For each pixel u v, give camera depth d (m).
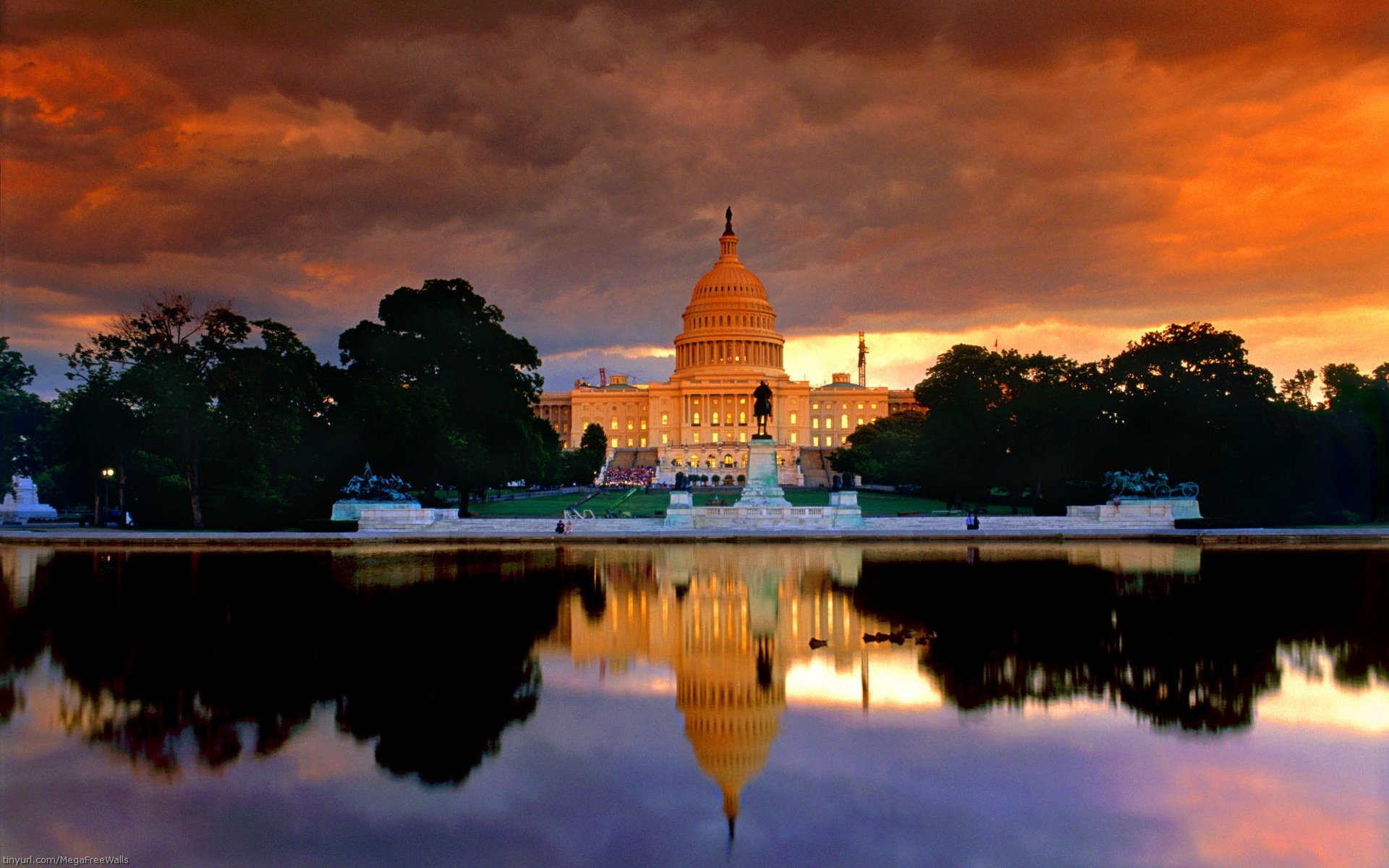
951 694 20.88
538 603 32.50
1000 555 48.91
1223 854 13.36
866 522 70.00
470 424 85.62
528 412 91.56
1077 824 14.26
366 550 51.97
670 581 38.12
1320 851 13.41
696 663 23.72
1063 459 91.38
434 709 19.73
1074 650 24.86
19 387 87.62
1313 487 78.38
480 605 32.03
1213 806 14.93
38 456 93.81
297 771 16.30
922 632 27.41
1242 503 79.94
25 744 17.39
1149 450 85.12
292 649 24.80
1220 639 26.11
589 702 20.33
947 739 17.94
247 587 35.72
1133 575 39.59
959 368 102.50
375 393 78.25
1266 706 19.84
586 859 13.17
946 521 70.50
